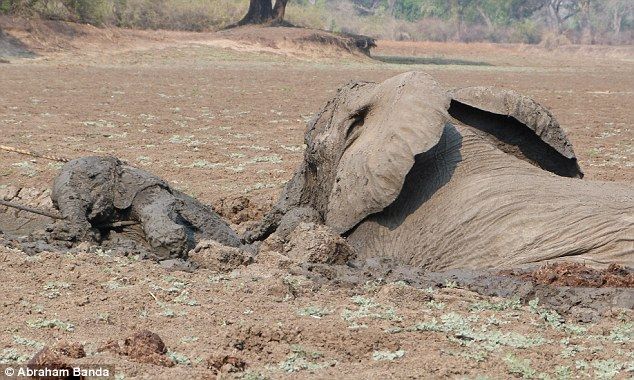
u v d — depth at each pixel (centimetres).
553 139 1388
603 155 2575
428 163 1347
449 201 1316
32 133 2736
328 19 12238
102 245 1371
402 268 1273
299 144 2720
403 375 899
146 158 2347
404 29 12738
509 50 11488
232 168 2255
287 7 9781
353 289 1202
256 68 6084
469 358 950
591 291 1155
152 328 1027
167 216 1340
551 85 5350
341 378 884
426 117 1300
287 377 888
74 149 2466
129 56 6200
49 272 1225
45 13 6562
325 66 6612
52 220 1563
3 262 1259
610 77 6412
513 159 1372
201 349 957
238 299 1138
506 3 13388
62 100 3631
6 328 1010
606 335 1039
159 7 8025
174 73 5297
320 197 1440
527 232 1257
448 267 1279
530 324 1070
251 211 1689
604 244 1230
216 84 4672
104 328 1025
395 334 1023
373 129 1366
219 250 1282
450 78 5794
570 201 1280
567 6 15100
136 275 1227
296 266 1266
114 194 1398
